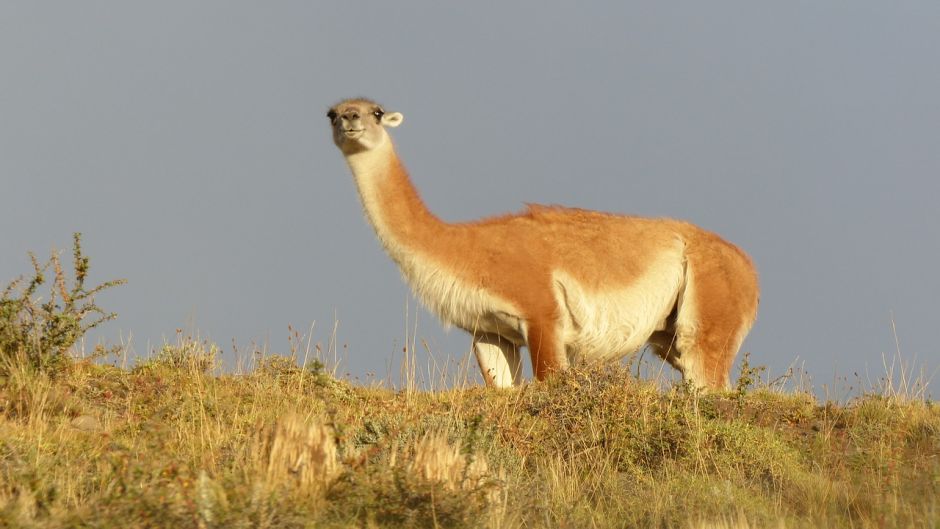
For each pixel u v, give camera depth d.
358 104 49.56
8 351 40.38
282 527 25.64
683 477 35.16
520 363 52.34
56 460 31.34
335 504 27.61
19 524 24.86
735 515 31.53
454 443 33.16
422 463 29.47
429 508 27.44
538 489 32.88
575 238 51.41
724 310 54.19
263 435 31.12
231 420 39.03
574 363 50.88
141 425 37.03
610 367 42.34
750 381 43.72
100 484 28.61
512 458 34.81
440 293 49.56
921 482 33.69
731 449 37.31
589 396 40.56
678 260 54.25
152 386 41.41
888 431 39.69
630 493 34.31
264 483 27.11
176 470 28.03
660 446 37.75
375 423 35.72
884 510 31.31
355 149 49.31
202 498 25.75
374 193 49.44
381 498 27.72
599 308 51.38
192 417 38.00
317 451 29.05
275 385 43.16
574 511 31.83
